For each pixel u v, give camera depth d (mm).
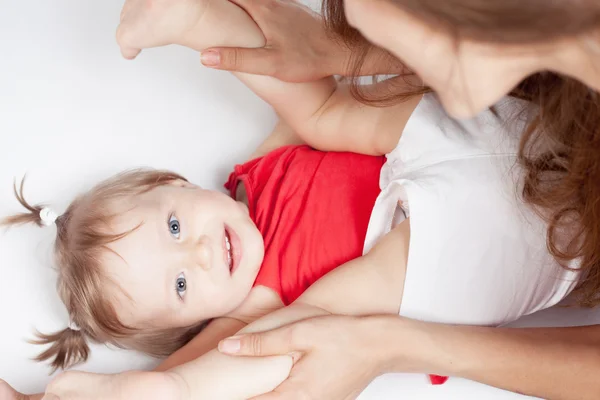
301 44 1014
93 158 1234
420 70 524
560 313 1063
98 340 1091
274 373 854
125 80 1312
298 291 1050
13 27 1346
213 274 1024
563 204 824
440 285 929
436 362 875
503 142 912
